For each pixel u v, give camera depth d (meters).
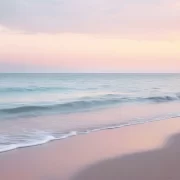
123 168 6.02
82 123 11.73
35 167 6.04
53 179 5.39
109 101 21.08
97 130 10.30
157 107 18.28
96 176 5.56
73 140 8.64
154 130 10.50
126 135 9.49
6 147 7.53
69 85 38.41
